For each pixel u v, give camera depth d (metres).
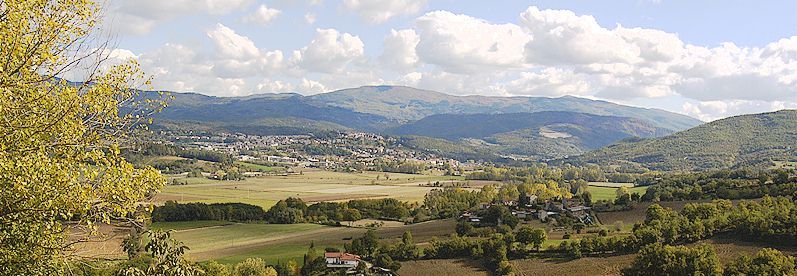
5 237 16.14
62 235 17.36
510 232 101.88
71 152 17.98
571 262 85.62
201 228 112.94
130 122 19.27
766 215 87.12
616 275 77.81
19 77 17.52
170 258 15.57
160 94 19.97
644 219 113.00
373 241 94.31
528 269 84.06
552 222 117.25
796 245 80.56
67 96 17.72
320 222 126.44
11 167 15.55
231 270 77.25
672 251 72.94
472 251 89.81
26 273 16.83
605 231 98.62
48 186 16.05
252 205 129.50
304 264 86.88
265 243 101.88
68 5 18.50
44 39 18.12
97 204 17.28
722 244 85.06
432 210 139.00
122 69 19.22
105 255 17.28
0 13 17.52
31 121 17.12
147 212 18.48
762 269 66.31
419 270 86.38
